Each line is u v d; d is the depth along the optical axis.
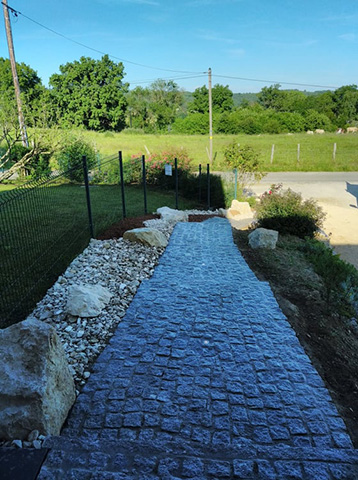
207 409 3.26
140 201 13.45
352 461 2.56
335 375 4.03
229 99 62.88
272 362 4.02
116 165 17.39
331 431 3.06
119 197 13.77
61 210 10.71
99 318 5.00
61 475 2.35
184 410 3.24
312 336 4.82
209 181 14.34
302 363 4.03
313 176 22.70
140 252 7.84
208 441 2.89
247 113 53.94
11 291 5.58
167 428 3.03
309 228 10.37
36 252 7.05
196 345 4.32
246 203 13.20
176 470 2.42
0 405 2.81
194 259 7.62
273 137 41.97
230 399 3.40
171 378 3.69
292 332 4.68
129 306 5.36
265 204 10.52
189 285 6.17
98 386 3.56
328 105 64.94
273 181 20.84
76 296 5.14
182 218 11.27
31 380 2.88
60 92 46.56
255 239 8.70
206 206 14.38
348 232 11.47
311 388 3.61
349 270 7.34
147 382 3.63
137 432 2.98
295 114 53.69
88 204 8.24
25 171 17.75
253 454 2.62
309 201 10.73
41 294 5.70
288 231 10.38
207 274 6.76
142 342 4.38
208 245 8.67
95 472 2.38
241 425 3.08
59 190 14.36
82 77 46.47
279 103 71.06
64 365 3.28
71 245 7.76
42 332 3.14
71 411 3.23
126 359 4.03
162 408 3.26
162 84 69.00
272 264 7.62
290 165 26.12
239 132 49.44
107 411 3.22
